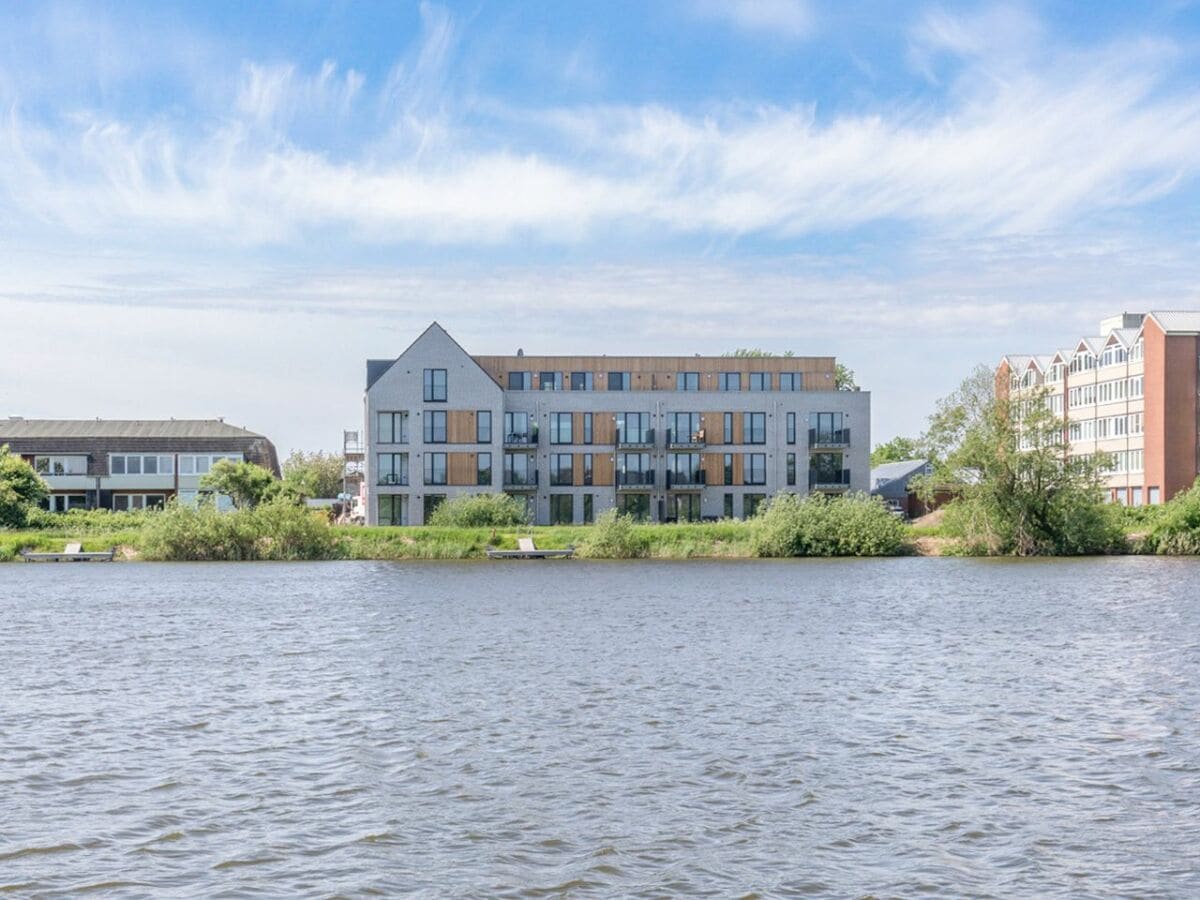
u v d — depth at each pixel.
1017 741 20.55
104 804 16.92
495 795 17.27
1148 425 102.50
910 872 14.09
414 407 97.38
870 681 26.84
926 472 122.19
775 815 16.28
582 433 100.69
